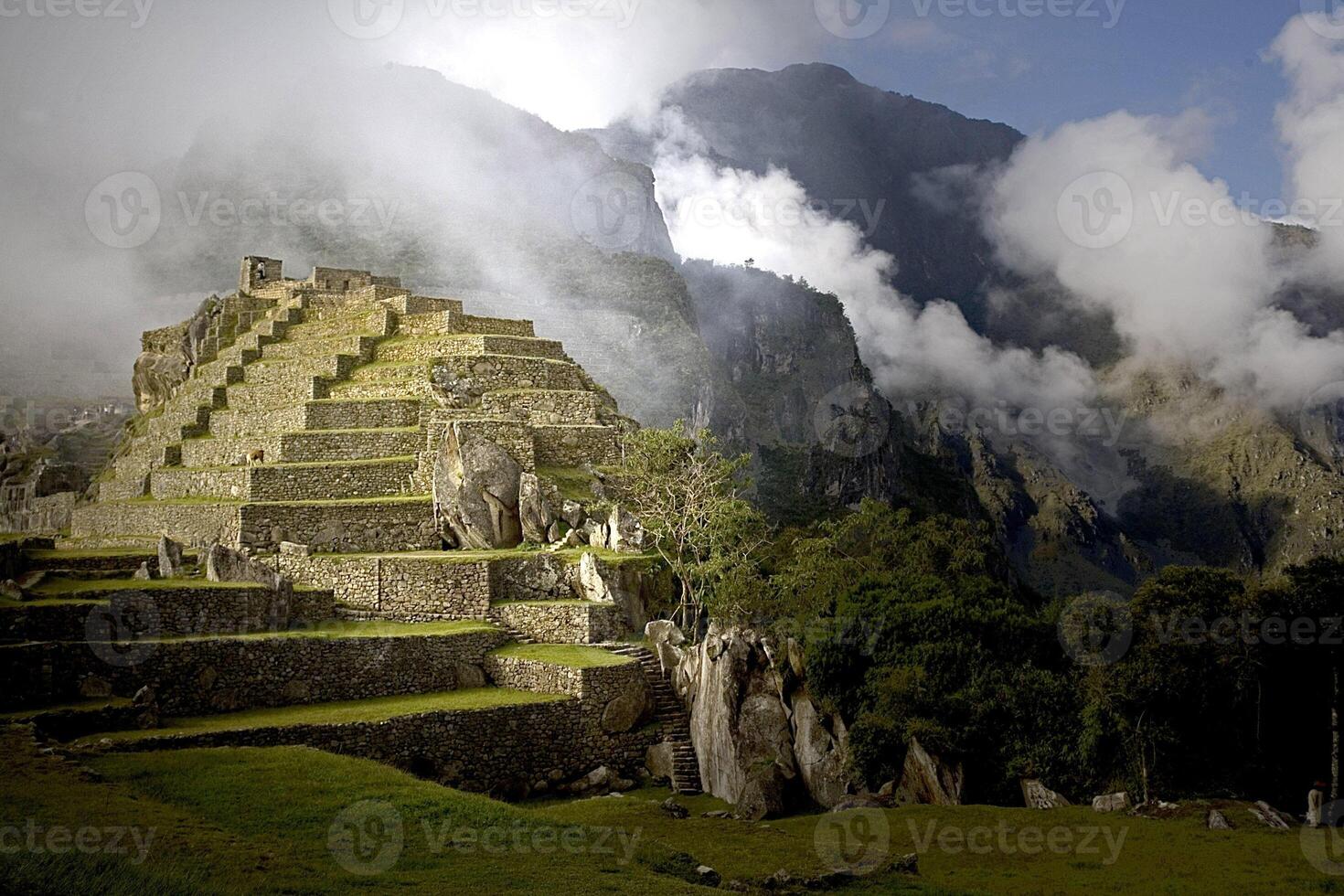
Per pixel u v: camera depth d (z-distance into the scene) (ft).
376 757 157.69
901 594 200.23
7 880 90.02
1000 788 177.27
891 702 178.91
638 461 237.04
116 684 153.69
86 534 273.33
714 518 225.97
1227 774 190.19
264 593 181.47
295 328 314.76
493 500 221.66
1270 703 203.62
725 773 174.70
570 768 176.24
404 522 221.05
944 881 127.75
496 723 169.48
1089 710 180.04
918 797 173.37
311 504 215.10
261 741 149.69
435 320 284.61
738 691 179.83
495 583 205.57
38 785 115.55
